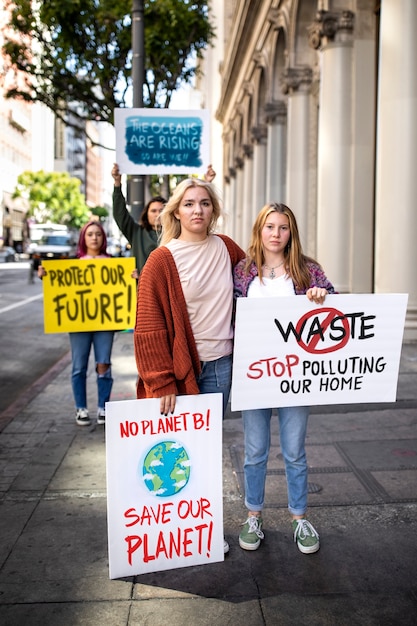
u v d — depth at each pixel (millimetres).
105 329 5637
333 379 3246
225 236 3371
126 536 2984
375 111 11375
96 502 3955
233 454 4781
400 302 3246
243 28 23734
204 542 3092
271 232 3164
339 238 11469
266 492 4043
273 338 3152
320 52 11875
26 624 2693
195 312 3090
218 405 3029
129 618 2732
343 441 5000
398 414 5727
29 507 3889
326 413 5789
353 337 3232
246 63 26062
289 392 3215
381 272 9594
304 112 15258
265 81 20844
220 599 2873
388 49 9250
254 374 3166
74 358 5707
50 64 20531
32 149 96938
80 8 16609
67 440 5262
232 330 3258
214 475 3072
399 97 9188
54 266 5594
